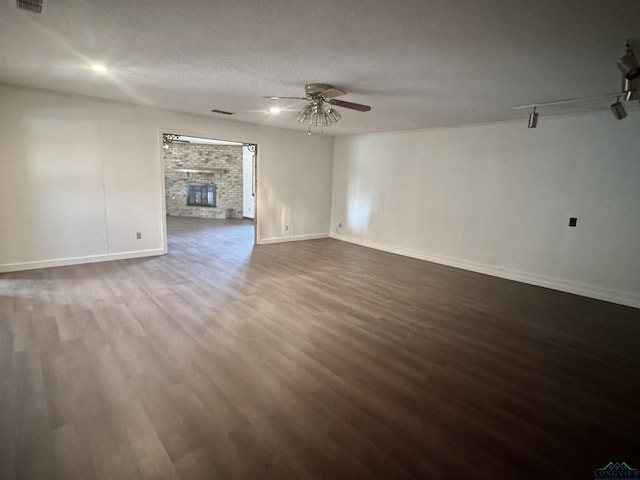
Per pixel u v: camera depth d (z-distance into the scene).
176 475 1.56
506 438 1.87
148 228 5.40
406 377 2.42
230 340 2.85
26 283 4.02
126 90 4.10
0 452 1.64
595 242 4.26
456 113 4.55
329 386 2.28
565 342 3.04
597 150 4.17
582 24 2.00
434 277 4.98
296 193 7.20
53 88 4.16
